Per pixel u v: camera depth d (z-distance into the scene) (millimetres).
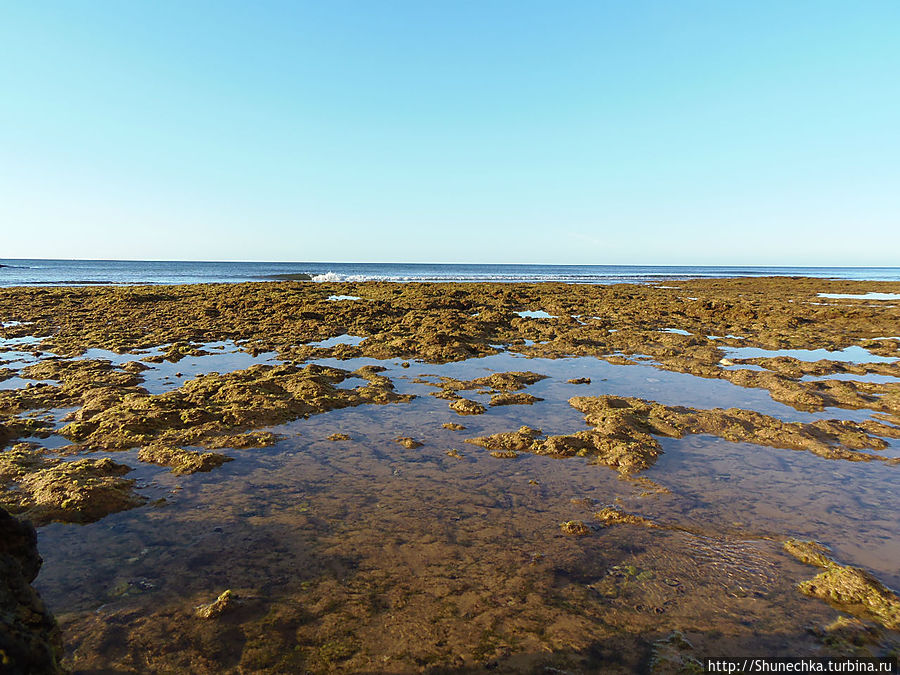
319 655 2670
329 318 13180
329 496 4070
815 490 4230
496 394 6676
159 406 5629
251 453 4812
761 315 14305
